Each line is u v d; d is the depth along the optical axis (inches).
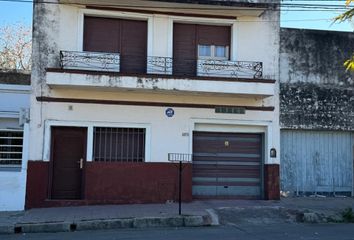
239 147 626.5
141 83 551.5
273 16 628.1
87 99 572.4
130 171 576.4
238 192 620.7
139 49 599.5
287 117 638.5
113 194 570.3
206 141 617.9
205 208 536.4
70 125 566.6
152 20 596.1
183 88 560.7
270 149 617.6
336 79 660.7
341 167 663.1
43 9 568.4
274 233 423.5
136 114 584.4
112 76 545.0
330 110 653.9
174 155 587.5
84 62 571.2
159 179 582.6
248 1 621.3
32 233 433.4
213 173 616.4
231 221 492.1
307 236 407.8
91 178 566.9
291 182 647.1
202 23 618.2
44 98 561.0
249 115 613.9
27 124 553.0
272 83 584.1
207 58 618.8
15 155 610.5
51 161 566.6
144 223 465.4
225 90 570.9
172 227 462.9
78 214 495.5
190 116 597.9
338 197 647.1
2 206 533.3
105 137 582.6
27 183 547.2
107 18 594.6
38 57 563.8
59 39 569.6
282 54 647.8
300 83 648.4
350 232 432.8
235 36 617.6
